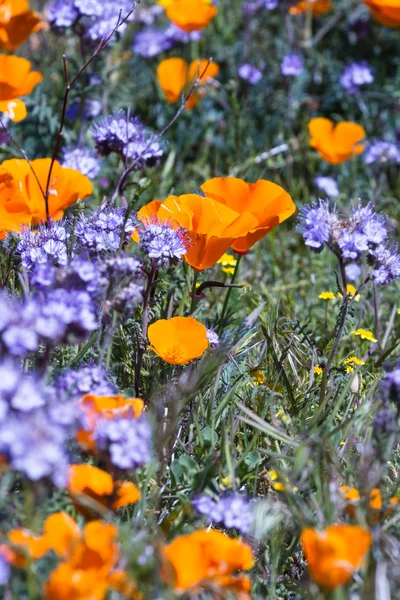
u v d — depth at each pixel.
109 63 5.26
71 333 2.36
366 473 2.53
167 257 3.05
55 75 5.84
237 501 2.49
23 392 2.08
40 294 2.59
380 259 3.41
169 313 3.62
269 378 3.36
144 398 3.15
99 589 1.98
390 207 5.58
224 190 3.38
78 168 4.30
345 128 5.34
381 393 2.90
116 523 2.45
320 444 2.66
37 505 2.40
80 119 4.93
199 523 2.65
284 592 2.59
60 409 2.13
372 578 2.29
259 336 3.70
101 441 2.29
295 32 6.98
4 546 2.08
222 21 6.89
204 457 2.86
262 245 5.09
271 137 6.24
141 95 6.07
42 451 1.94
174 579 2.12
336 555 2.03
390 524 2.52
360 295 4.14
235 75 6.51
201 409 3.05
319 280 4.67
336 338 3.27
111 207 3.57
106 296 2.77
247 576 2.55
